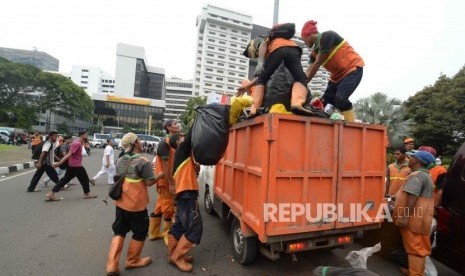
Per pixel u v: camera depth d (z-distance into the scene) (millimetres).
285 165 3238
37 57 120125
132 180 3789
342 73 4434
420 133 27891
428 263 3941
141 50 113875
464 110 25547
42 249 4414
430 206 3664
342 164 3578
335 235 3686
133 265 3916
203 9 104625
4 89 47125
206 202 6832
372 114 22734
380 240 4594
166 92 129625
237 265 4086
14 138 34000
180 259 3947
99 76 123000
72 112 56812
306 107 3738
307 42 4641
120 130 87500
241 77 110750
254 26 112500
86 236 5012
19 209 6617
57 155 9617
